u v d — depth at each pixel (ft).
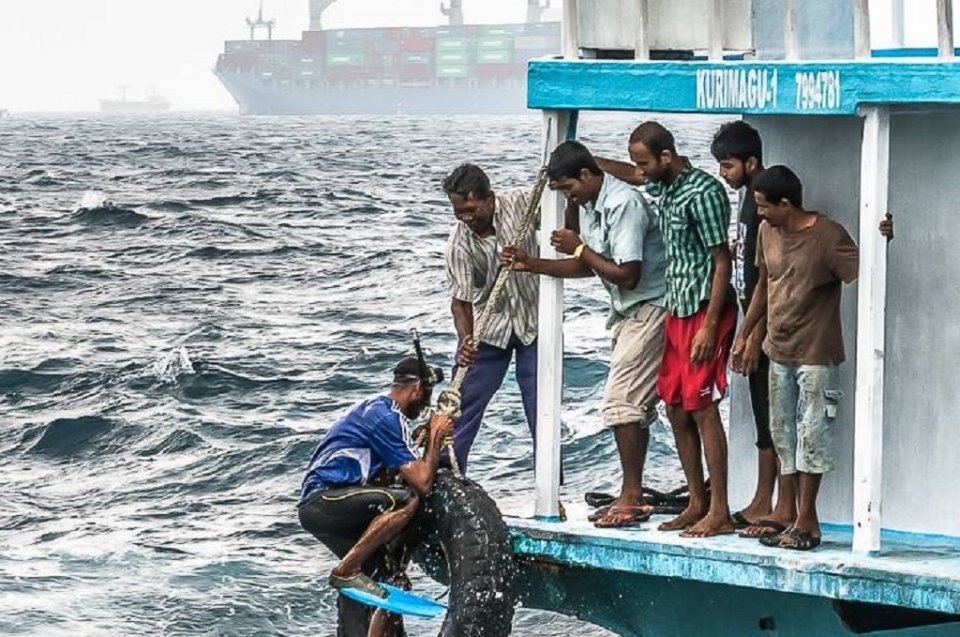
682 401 49.90
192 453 107.76
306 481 51.49
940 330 49.90
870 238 45.88
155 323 164.35
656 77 48.96
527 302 55.21
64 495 98.63
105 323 164.76
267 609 75.36
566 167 49.85
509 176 383.04
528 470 96.89
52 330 159.63
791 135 51.70
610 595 51.57
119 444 111.24
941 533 50.21
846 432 51.42
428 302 173.17
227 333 154.92
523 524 51.11
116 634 71.92
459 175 53.93
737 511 53.62
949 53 46.65
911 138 49.78
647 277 50.78
